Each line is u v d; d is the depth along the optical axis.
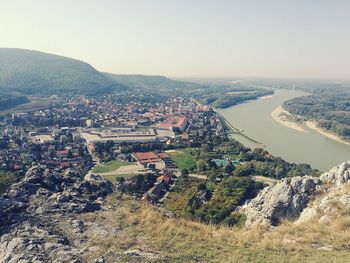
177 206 96.44
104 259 23.81
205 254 25.16
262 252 25.83
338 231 30.64
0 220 30.28
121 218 31.95
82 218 31.77
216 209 85.56
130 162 175.38
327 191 46.94
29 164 142.38
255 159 174.50
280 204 46.94
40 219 31.06
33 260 24.00
